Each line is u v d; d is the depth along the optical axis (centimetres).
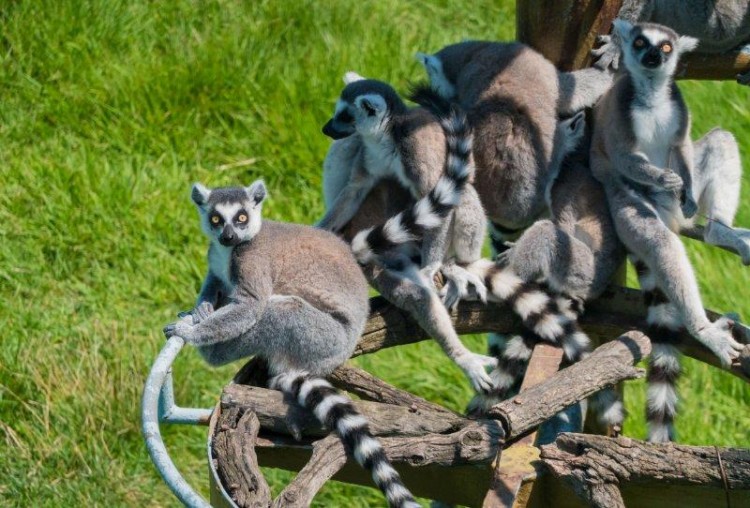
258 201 930
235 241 895
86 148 1748
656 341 961
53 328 1489
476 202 998
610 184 1016
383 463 773
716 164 1059
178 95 1831
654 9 1306
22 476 1295
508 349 958
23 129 1783
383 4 2095
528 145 1051
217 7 1997
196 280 1596
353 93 1017
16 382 1391
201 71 1852
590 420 1055
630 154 988
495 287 970
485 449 772
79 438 1345
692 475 748
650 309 971
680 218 1041
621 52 1074
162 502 1299
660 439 941
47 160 1738
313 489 754
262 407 827
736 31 1320
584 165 1055
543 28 1084
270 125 1817
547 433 891
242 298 886
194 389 1405
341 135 1020
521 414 795
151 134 1781
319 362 890
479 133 1063
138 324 1515
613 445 759
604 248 1002
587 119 1082
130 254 1623
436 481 815
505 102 1059
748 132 1827
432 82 1132
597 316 1005
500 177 1059
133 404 1377
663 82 983
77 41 1892
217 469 775
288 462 833
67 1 1912
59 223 1648
